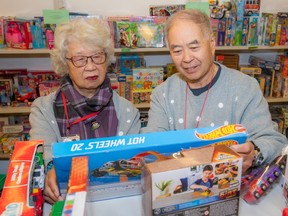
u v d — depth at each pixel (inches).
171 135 25.0
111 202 27.3
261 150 32.2
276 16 93.5
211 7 89.7
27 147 27.3
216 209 22.3
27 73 95.0
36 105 51.1
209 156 21.6
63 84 51.4
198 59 41.7
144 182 22.4
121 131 51.1
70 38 44.5
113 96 53.4
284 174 29.1
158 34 88.4
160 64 104.7
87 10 96.0
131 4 97.4
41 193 25.5
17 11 93.2
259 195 27.7
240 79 46.6
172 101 49.8
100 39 45.0
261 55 109.0
